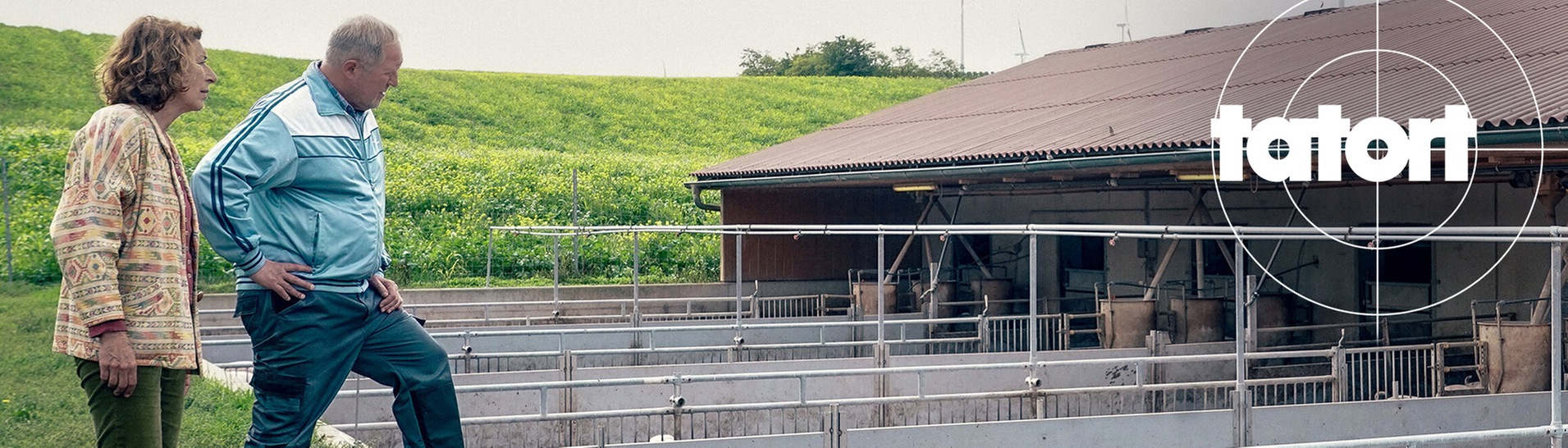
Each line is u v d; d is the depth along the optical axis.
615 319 18.03
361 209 4.19
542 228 18.22
